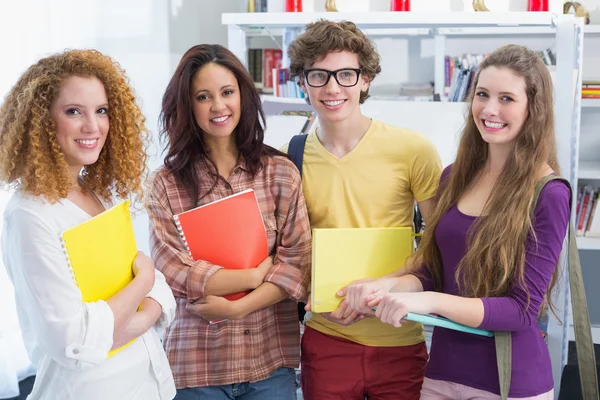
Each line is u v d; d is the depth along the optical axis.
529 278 1.55
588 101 3.81
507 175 1.61
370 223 1.94
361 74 1.89
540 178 1.57
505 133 1.60
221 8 4.27
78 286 1.39
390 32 3.86
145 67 4.20
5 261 1.44
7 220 1.40
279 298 1.80
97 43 4.09
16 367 3.31
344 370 1.93
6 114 1.43
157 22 4.17
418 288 1.78
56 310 1.35
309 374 1.98
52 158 1.42
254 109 1.84
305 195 1.97
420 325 1.98
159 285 1.61
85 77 1.43
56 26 3.63
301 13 3.16
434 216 1.75
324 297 1.80
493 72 1.61
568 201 1.57
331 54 1.82
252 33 3.80
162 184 1.84
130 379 1.50
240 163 1.87
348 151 1.95
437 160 1.94
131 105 1.54
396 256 1.84
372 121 1.96
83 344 1.35
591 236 3.87
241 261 1.78
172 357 1.82
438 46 3.92
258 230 1.80
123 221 1.52
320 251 1.79
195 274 1.74
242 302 1.74
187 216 1.75
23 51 3.29
